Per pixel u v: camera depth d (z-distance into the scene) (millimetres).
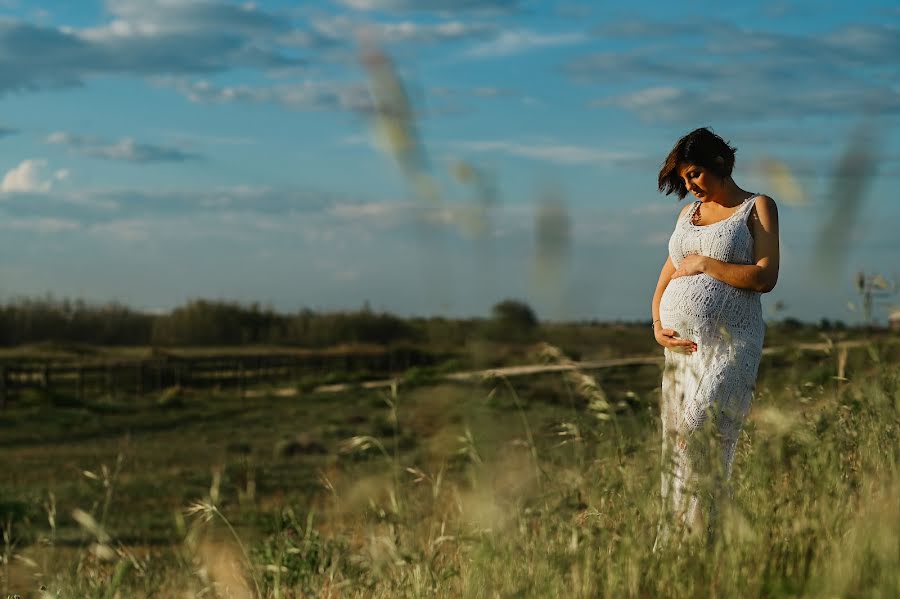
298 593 3307
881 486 2590
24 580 3641
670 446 2711
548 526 2596
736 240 3711
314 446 22703
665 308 3787
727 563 2379
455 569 2725
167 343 64125
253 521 4242
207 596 3574
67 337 62562
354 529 3348
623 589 2352
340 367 50000
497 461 2695
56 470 20891
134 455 23547
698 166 3746
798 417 2881
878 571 2174
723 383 3531
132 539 11453
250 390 43812
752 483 2721
